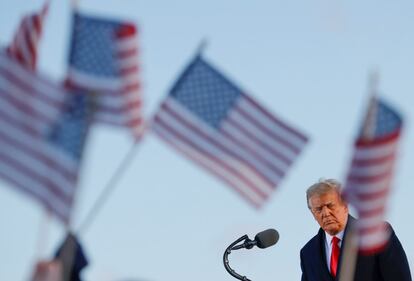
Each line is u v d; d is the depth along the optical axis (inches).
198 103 880.3
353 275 1067.3
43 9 925.2
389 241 1066.1
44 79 784.3
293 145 878.4
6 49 917.8
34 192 773.9
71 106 780.0
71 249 807.1
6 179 779.4
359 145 769.6
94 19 832.9
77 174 770.2
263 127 878.4
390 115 759.7
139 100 820.6
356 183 781.9
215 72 881.5
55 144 774.5
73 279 880.9
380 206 781.3
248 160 880.9
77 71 828.6
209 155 879.1
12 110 786.8
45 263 746.8
